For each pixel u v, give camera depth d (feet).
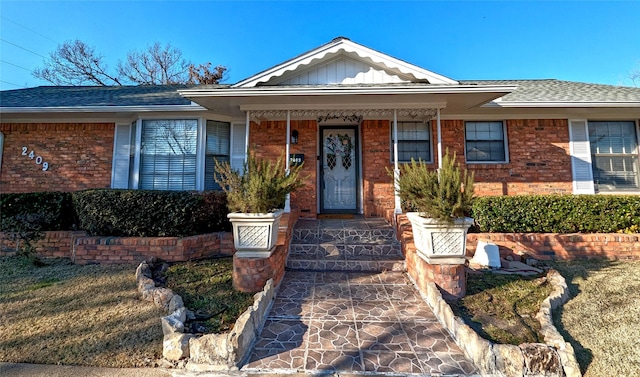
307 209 25.66
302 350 9.75
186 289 13.96
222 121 26.32
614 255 18.93
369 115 24.61
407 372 8.71
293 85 20.42
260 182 13.76
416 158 26.50
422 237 13.84
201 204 20.07
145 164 25.03
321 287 15.01
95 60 68.90
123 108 23.71
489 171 25.73
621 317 11.49
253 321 10.46
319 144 28.19
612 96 24.31
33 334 10.22
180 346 9.14
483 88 19.10
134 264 17.63
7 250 19.81
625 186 25.61
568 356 8.86
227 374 8.67
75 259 18.10
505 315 11.63
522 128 26.08
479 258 17.69
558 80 32.91
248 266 13.89
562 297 12.97
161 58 75.87
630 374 8.48
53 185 25.93
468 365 9.02
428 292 13.32
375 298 13.76
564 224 19.84
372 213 25.89
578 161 25.67
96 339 10.00
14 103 25.02
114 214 18.84
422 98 20.67
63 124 26.32
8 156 26.09
